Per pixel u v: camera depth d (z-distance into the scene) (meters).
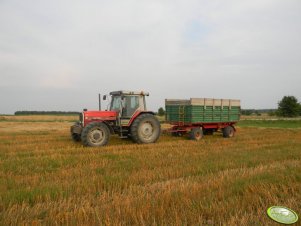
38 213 4.29
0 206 4.57
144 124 12.55
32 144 12.12
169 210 4.26
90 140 11.51
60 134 17.16
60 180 6.21
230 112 15.38
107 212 4.14
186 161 8.16
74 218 3.99
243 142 12.74
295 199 4.78
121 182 5.89
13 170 7.28
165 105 15.48
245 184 5.43
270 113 74.31
